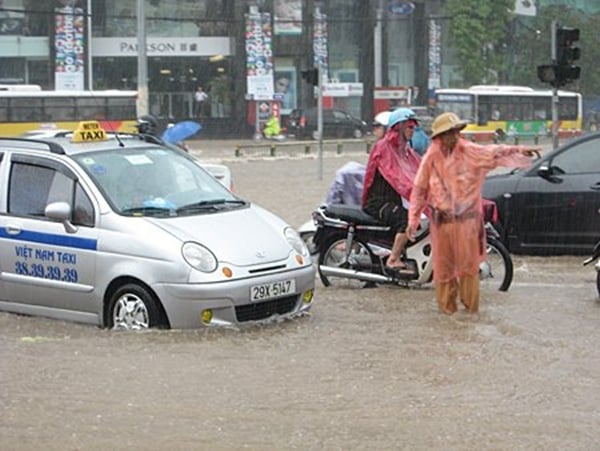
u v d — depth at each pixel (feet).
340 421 41.19
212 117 393.29
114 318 57.93
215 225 58.90
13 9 360.89
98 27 380.17
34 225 60.70
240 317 56.70
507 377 47.37
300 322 59.26
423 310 63.67
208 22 392.47
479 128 352.49
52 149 62.39
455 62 411.34
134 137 67.31
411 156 70.33
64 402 43.86
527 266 85.51
